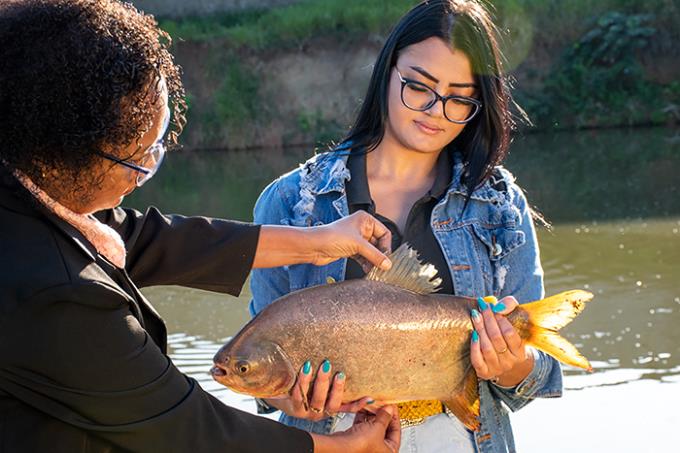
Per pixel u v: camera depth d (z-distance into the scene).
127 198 13.72
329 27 20.53
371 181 2.94
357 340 2.40
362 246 2.55
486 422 2.79
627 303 7.12
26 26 1.88
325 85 20.39
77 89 1.87
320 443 2.25
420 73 2.77
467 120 2.81
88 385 1.90
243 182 15.12
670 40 20.19
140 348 1.96
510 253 2.89
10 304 1.83
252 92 20.31
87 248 1.97
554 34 20.41
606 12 20.41
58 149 1.89
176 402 2.00
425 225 2.89
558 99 20.00
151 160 2.03
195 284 2.51
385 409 2.50
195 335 6.63
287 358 2.35
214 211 12.34
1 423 1.89
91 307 1.88
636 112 19.70
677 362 5.73
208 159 18.55
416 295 2.51
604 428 4.80
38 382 1.87
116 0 2.04
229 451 2.06
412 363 2.46
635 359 5.82
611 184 13.02
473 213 2.89
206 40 20.53
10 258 1.87
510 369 2.63
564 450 4.55
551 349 2.52
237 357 2.32
